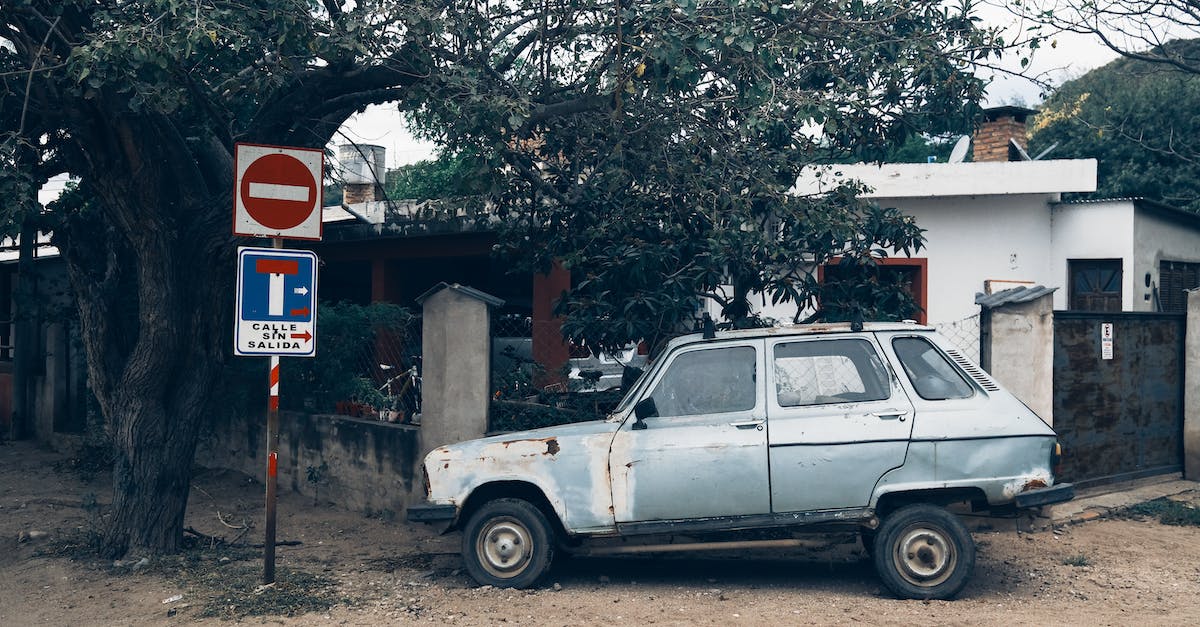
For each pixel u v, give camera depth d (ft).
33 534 31.01
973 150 59.98
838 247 32.76
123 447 28.32
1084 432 34.32
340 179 34.83
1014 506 23.26
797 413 23.49
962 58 32.24
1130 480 36.01
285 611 22.47
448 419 31.55
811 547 23.98
